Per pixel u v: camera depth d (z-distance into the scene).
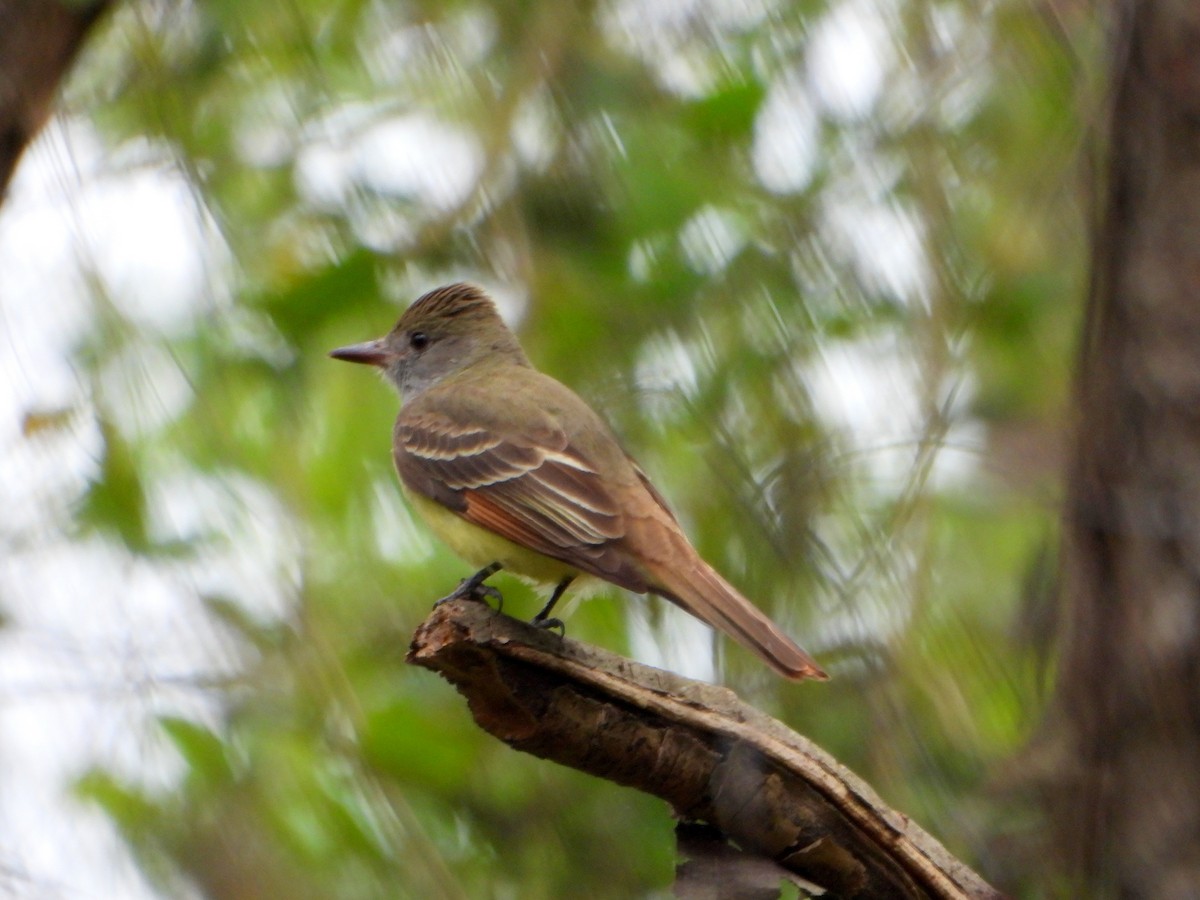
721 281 11.04
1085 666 8.63
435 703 11.38
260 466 11.19
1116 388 8.64
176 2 11.23
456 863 11.32
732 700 6.76
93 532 10.80
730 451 10.79
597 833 11.43
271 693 10.95
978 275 11.09
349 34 11.43
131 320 10.91
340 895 10.98
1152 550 8.45
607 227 11.21
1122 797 8.42
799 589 10.55
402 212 11.31
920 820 9.93
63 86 10.16
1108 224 8.76
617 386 11.07
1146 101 8.66
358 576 11.48
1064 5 10.06
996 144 11.20
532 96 11.21
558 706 6.68
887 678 10.42
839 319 11.00
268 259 11.22
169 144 11.08
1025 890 8.69
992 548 11.51
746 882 6.69
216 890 10.78
